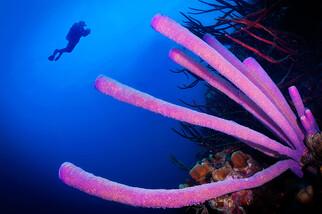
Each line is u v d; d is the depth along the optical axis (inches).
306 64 105.7
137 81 890.1
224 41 145.5
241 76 42.9
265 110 47.4
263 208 57.7
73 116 922.1
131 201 33.5
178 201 36.1
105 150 732.7
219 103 153.9
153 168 565.0
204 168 74.5
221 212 61.6
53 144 831.1
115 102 870.4
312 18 119.1
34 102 1072.8
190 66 49.0
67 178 31.8
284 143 54.8
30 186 653.3
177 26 35.6
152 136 653.9
